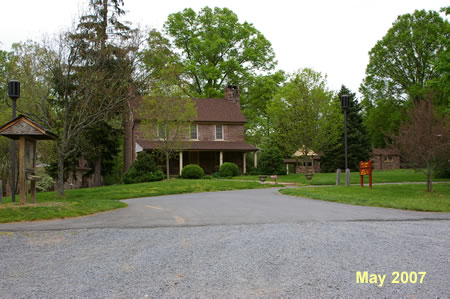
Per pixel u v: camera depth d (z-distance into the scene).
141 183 26.16
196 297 4.44
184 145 32.41
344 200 14.16
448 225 8.76
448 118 21.64
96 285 4.87
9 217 10.02
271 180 29.30
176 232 8.11
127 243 7.14
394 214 10.62
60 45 18.05
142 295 4.52
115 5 25.19
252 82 45.50
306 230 8.14
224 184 24.12
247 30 45.50
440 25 42.59
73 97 19.33
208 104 39.97
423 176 30.95
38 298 4.46
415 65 44.00
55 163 27.81
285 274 5.20
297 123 32.38
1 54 28.89
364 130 44.62
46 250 6.69
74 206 12.02
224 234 7.82
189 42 45.41
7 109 26.92
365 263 5.69
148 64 19.92
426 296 4.46
